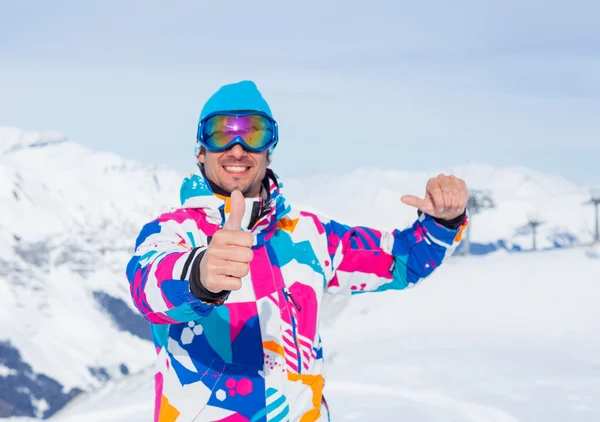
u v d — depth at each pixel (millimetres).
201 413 2885
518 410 12336
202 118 3221
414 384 15062
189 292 2297
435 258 3385
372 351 22000
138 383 20828
